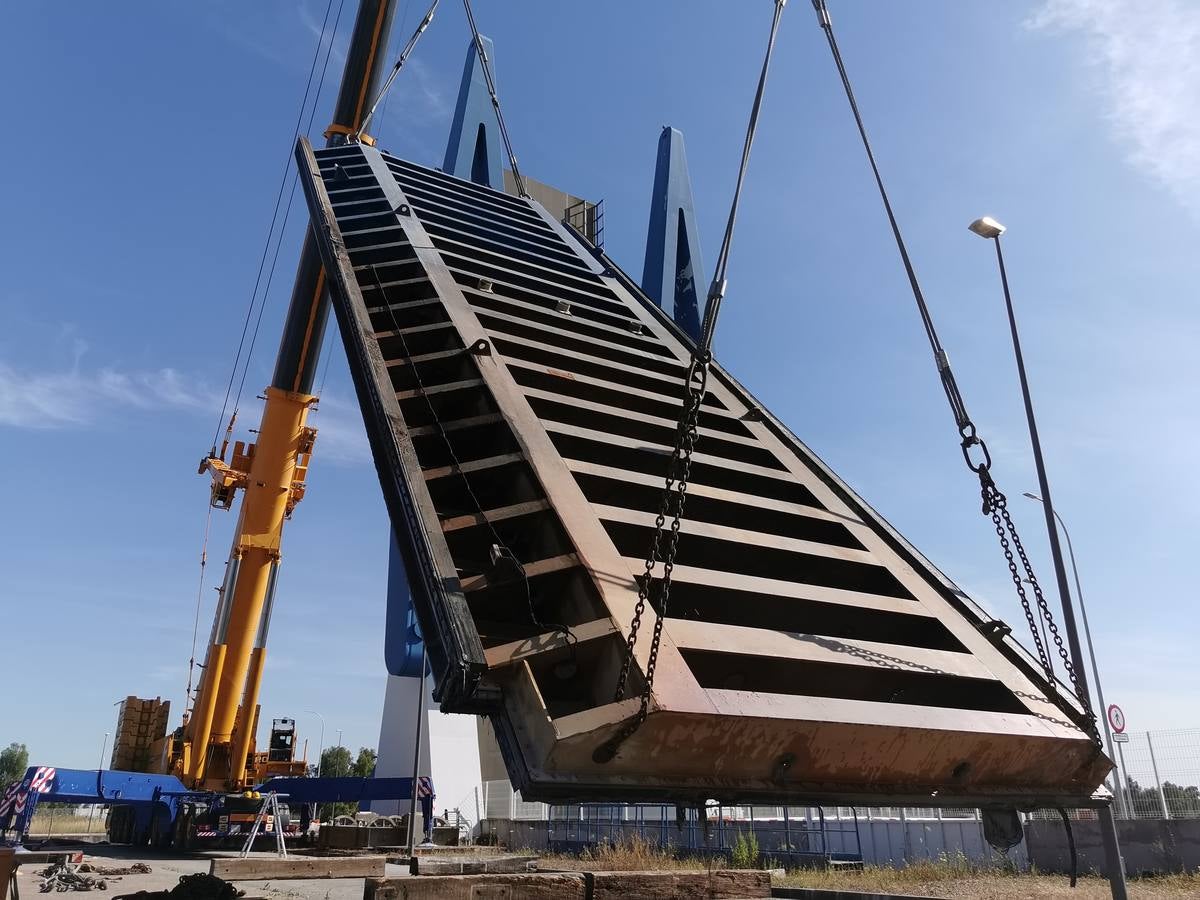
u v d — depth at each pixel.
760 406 13.59
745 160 8.20
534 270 17.75
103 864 20.86
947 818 24.27
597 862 22.66
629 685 6.10
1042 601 8.14
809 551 9.29
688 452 6.67
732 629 7.05
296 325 25.67
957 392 9.11
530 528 8.29
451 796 48.53
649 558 6.24
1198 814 19.44
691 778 6.16
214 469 26.86
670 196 31.94
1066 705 7.97
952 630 8.75
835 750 6.45
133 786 24.05
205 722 25.50
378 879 8.68
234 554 26.33
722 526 9.22
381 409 9.48
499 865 17.05
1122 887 12.09
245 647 25.88
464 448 9.73
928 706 7.32
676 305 30.70
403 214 16.61
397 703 52.19
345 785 28.27
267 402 26.33
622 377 12.87
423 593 7.22
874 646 7.73
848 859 24.73
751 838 22.80
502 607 7.41
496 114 29.64
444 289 13.37
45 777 22.70
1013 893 14.86
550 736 5.69
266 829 26.66
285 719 27.98
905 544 10.39
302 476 27.30
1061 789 7.82
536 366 11.29
